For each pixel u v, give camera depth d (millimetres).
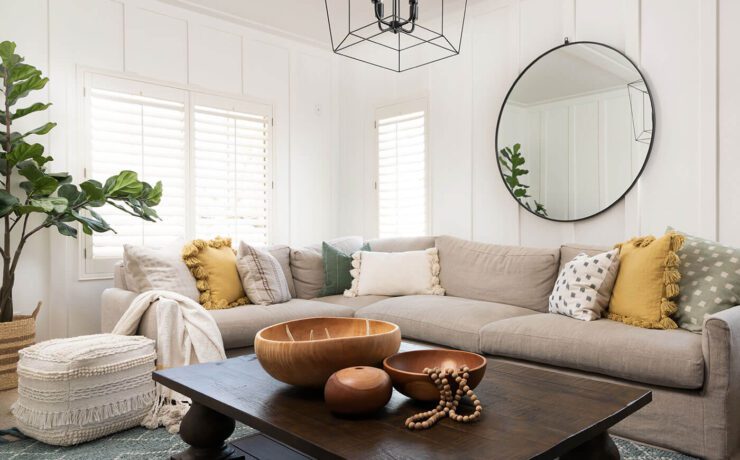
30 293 3566
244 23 4629
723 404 2012
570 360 2418
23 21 3539
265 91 4844
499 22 4129
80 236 3752
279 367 1484
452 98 4457
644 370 2174
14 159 3162
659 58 3273
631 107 3383
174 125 4242
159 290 2943
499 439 1200
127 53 3992
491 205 4199
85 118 3779
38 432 2289
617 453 1504
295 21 4609
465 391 1349
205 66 4438
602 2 3553
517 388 1603
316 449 1177
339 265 3908
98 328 3828
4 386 3092
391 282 3744
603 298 2713
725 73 3023
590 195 3574
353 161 5289
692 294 2445
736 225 2984
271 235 4863
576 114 3643
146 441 2318
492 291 3430
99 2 3857
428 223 4609
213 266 3348
